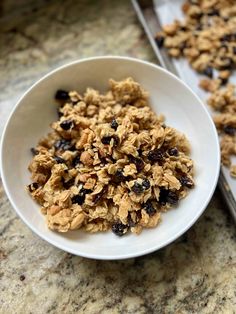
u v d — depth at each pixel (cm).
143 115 18
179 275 18
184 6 22
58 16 23
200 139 19
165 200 18
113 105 19
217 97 20
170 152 18
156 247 16
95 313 17
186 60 21
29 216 17
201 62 21
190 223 17
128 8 23
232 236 19
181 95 19
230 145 19
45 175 18
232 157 19
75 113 19
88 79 20
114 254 16
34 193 17
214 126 18
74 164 18
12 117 18
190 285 18
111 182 17
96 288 18
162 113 20
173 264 18
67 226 17
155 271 18
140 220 17
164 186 17
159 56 21
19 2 23
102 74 20
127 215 17
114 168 17
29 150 19
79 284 18
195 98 19
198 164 18
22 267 18
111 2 23
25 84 21
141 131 18
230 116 20
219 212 19
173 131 18
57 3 23
